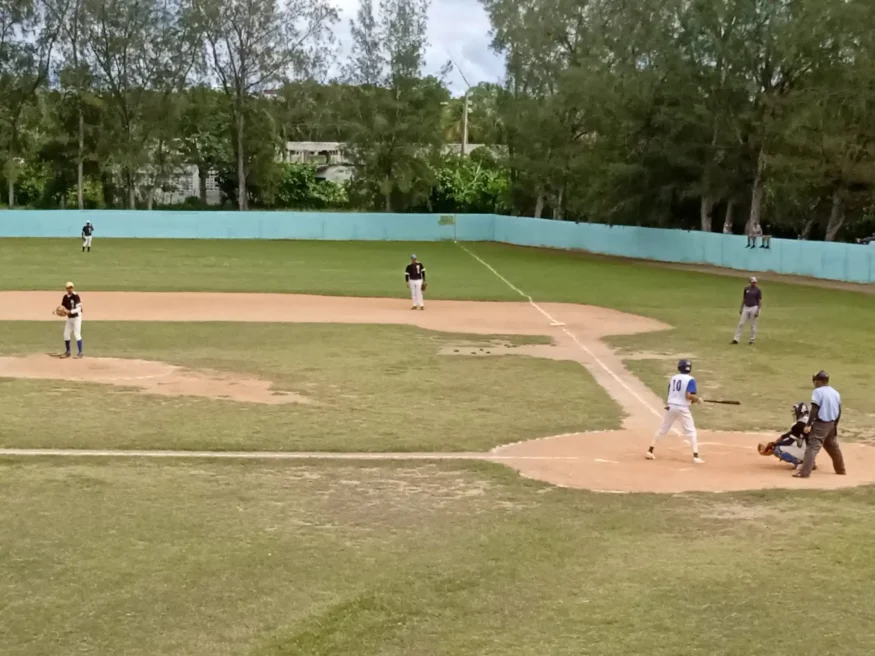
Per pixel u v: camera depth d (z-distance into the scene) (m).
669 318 33.09
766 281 47.16
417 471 14.05
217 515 11.77
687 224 64.75
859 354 25.92
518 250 66.94
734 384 21.64
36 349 24.47
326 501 12.49
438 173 83.56
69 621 8.66
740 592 9.40
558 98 69.12
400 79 78.19
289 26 77.88
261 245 64.94
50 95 77.06
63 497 12.38
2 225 66.69
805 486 13.42
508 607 9.05
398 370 22.50
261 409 17.98
